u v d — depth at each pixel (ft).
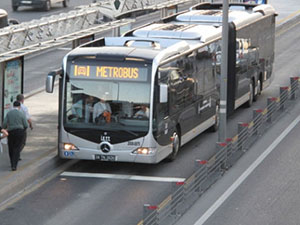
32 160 155.22
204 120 179.22
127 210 130.00
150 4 256.52
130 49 153.58
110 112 149.69
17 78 170.50
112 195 138.82
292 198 136.67
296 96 228.02
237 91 199.62
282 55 303.07
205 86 178.70
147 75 148.36
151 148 149.07
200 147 174.70
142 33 176.65
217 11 212.64
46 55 304.91
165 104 153.28
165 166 158.51
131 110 149.28
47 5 401.49
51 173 153.38
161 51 153.38
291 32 361.10
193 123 171.22
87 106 150.61
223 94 160.04
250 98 217.15
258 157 166.09
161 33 177.06
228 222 123.24
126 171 155.22
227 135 184.14
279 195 138.51
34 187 143.74
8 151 160.35
